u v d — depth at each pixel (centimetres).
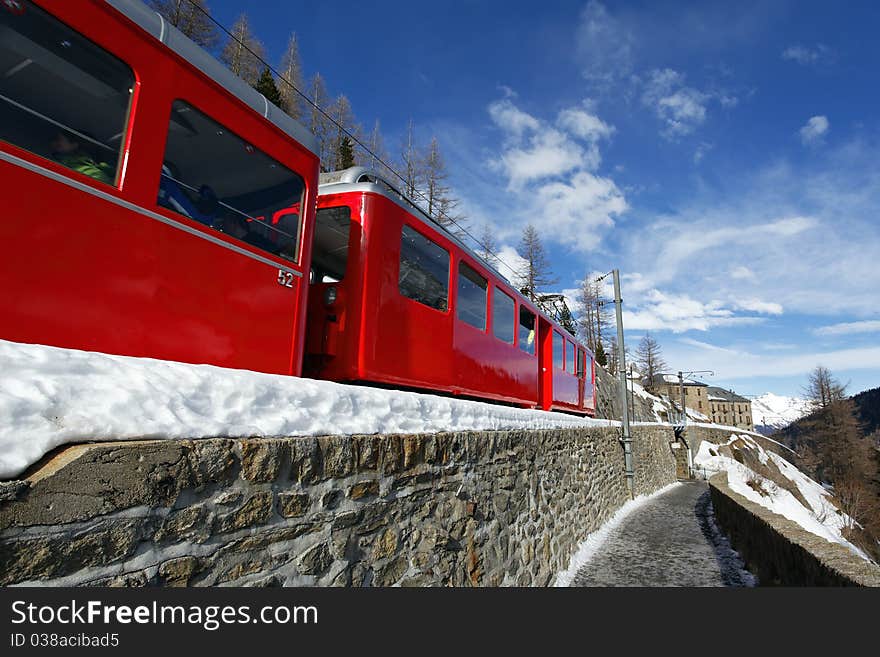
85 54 257
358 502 311
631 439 1823
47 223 234
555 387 1255
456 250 707
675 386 8862
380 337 526
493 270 843
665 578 764
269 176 374
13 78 228
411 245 599
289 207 392
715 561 882
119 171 268
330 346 504
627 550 970
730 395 10556
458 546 440
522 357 962
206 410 224
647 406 5094
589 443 1176
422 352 604
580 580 744
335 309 511
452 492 446
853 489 4991
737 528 973
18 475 151
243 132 352
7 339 215
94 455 168
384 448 344
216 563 211
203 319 308
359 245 523
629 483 1756
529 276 4462
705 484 3150
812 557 502
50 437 161
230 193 338
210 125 328
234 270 334
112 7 270
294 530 257
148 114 284
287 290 381
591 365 1741
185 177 306
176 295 292
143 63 284
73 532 160
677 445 3875
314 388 294
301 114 3475
